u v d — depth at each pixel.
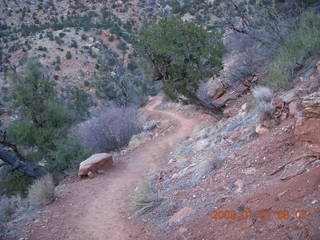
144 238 5.45
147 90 44.22
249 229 4.06
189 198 6.12
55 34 75.38
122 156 13.95
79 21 86.12
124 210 7.23
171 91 13.60
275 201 4.24
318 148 4.70
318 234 3.33
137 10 91.06
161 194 6.94
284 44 13.07
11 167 15.62
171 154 11.84
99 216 7.18
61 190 9.55
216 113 14.03
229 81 19.11
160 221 5.84
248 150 6.67
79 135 15.41
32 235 6.61
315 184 4.07
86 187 9.54
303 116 5.21
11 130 15.25
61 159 13.72
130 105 36.31
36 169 15.66
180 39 12.87
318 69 8.37
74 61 65.81
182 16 48.88
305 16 12.60
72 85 58.38
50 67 63.78
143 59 13.96
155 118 26.36
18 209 8.77
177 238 4.82
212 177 6.54
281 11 15.38
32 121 15.95
